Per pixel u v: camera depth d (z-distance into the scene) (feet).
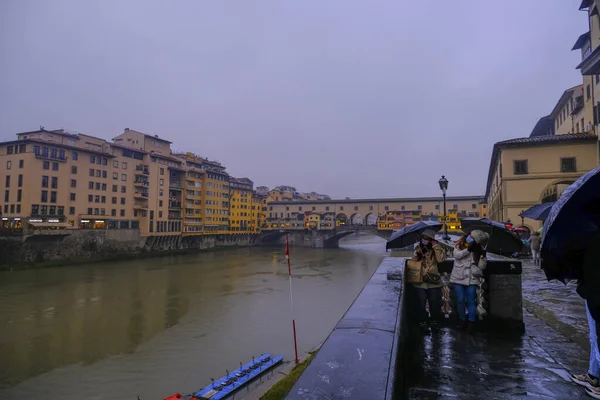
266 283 165.68
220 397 57.11
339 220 393.50
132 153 245.86
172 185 281.74
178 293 143.13
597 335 11.82
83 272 182.50
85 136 218.59
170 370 73.00
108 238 222.89
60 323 102.89
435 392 13.12
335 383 6.35
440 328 20.52
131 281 165.17
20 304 121.60
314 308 121.19
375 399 5.64
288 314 113.70
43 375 71.15
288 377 51.19
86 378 69.87
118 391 64.85
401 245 23.38
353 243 455.22
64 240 197.88
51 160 192.03
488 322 20.62
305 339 90.89
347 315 11.16
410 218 339.57
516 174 94.84
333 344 8.52
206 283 164.25
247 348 84.79
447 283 23.11
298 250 334.03
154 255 252.01
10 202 186.70
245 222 371.56
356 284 164.25
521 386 13.51
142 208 248.32
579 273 10.80
